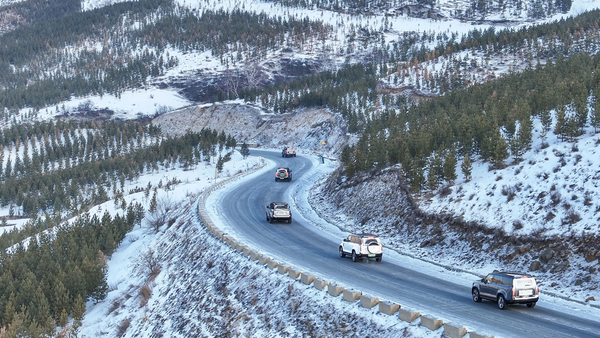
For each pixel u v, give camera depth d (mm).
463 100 68500
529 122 38938
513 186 32281
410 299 21359
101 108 198875
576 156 31547
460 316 18844
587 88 51781
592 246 24469
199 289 30719
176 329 28078
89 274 38594
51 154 128125
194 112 166000
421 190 39906
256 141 136375
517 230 28531
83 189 105062
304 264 28734
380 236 37438
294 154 98938
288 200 56469
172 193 76625
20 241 62656
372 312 19375
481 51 140000
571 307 20531
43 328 32375
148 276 39469
